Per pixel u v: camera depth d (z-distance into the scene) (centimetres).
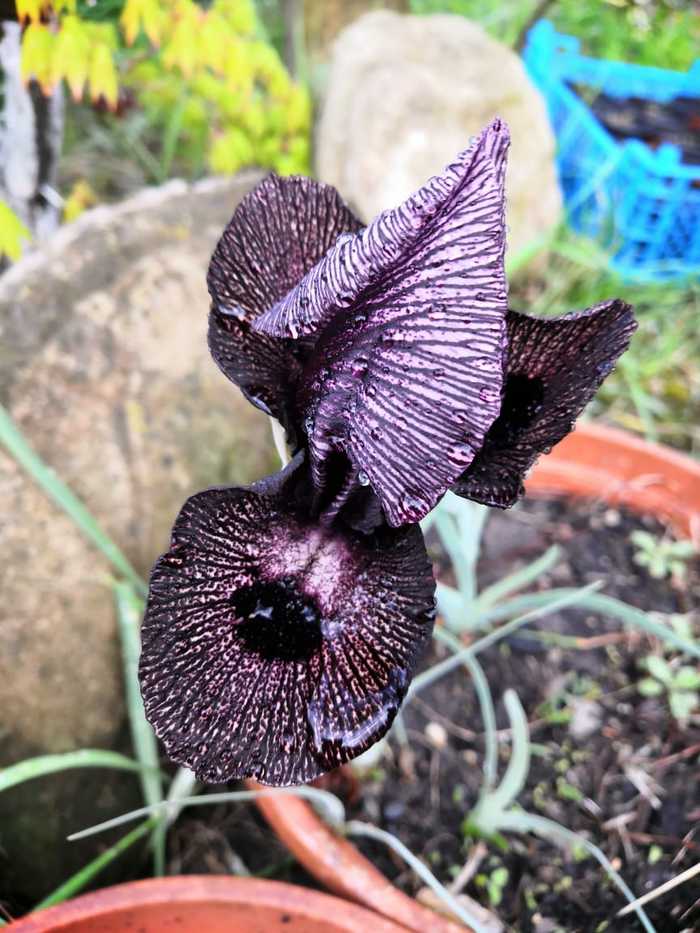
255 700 13
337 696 14
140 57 31
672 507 30
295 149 36
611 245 40
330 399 12
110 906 17
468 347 11
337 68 37
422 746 24
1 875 21
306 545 14
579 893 21
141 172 39
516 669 26
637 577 29
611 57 50
